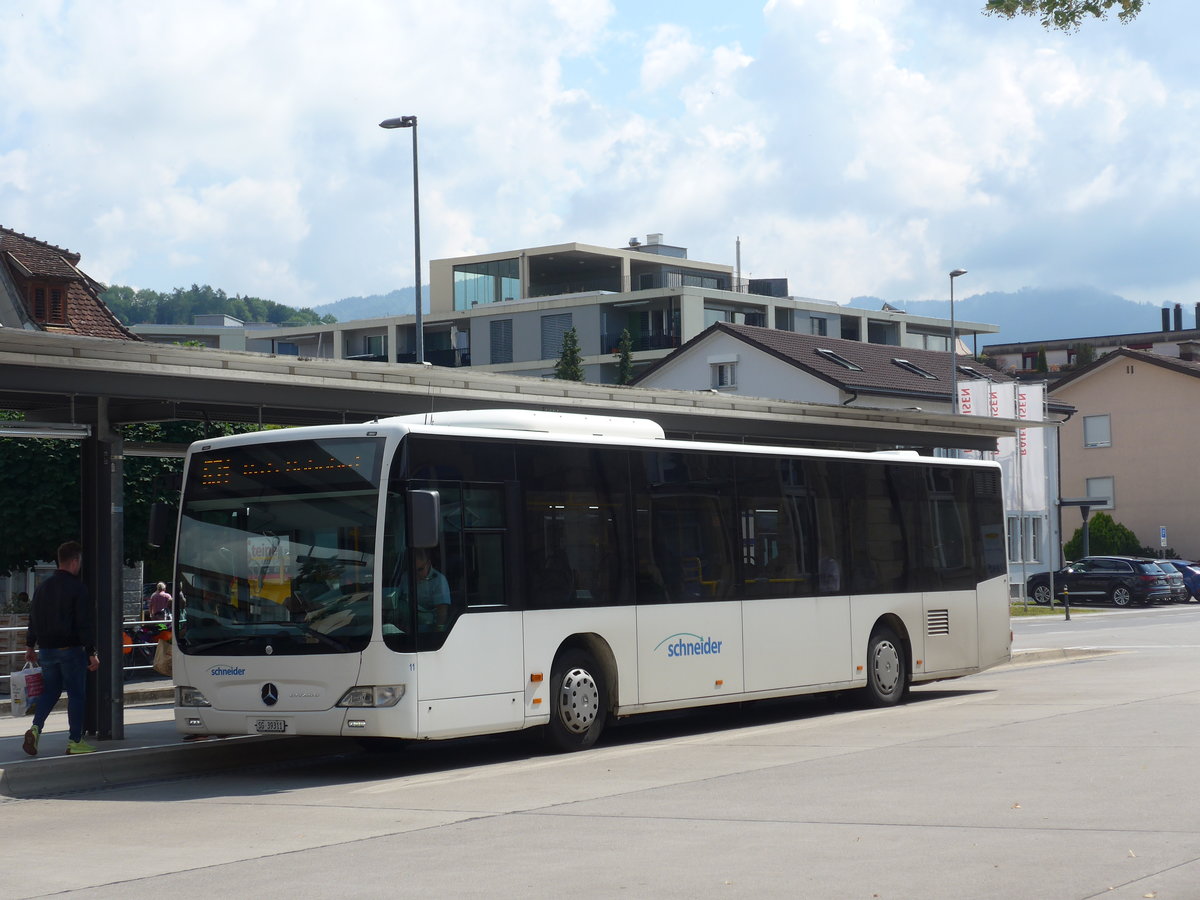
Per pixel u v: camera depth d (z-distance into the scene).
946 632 19.98
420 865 8.66
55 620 14.30
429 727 13.18
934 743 13.90
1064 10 18.52
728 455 17.02
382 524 13.22
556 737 14.66
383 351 99.88
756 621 17.03
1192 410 72.75
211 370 15.53
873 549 18.97
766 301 92.06
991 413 50.25
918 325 101.94
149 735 16.45
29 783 13.20
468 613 13.70
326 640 13.26
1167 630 37.19
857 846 8.67
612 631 15.23
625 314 90.56
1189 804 9.84
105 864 9.15
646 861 8.48
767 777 11.93
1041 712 16.66
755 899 7.35
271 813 11.27
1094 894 7.19
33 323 39.00
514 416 15.11
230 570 13.98
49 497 27.55
